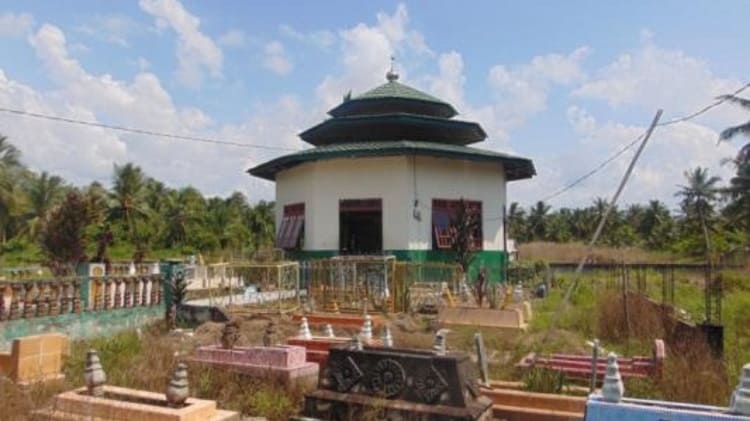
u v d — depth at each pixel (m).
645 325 11.91
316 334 12.53
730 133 36.62
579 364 8.86
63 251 20.73
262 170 24.36
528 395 7.36
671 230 64.25
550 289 22.36
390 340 10.11
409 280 15.72
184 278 16.27
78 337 12.05
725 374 8.13
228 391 8.02
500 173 23.34
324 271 16.14
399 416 6.85
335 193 21.27
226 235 61.25
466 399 6.77
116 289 13.27
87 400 6.65
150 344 10.63
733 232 46.38
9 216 44.78
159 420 6.29
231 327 9.59
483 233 22.19
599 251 46.22
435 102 23.84
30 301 11.26
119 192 52.59
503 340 11.34
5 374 7.96
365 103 23.73
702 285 23.94
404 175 20.33
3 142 45.50
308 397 7.44
